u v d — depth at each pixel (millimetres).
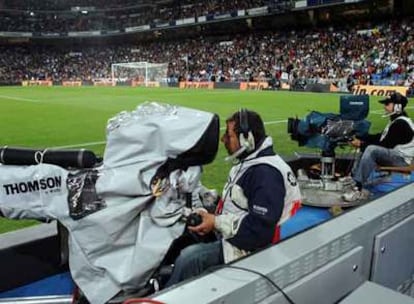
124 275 1931
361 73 26156
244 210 2018
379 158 4305
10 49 50688
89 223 1932
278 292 1387
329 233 1669
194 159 1978
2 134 9602
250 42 39500
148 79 37812
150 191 1923
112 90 29422
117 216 1902
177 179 1968
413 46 26875
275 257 1451
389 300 1575
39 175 2006
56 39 51312
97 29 50188
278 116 12375
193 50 43688
